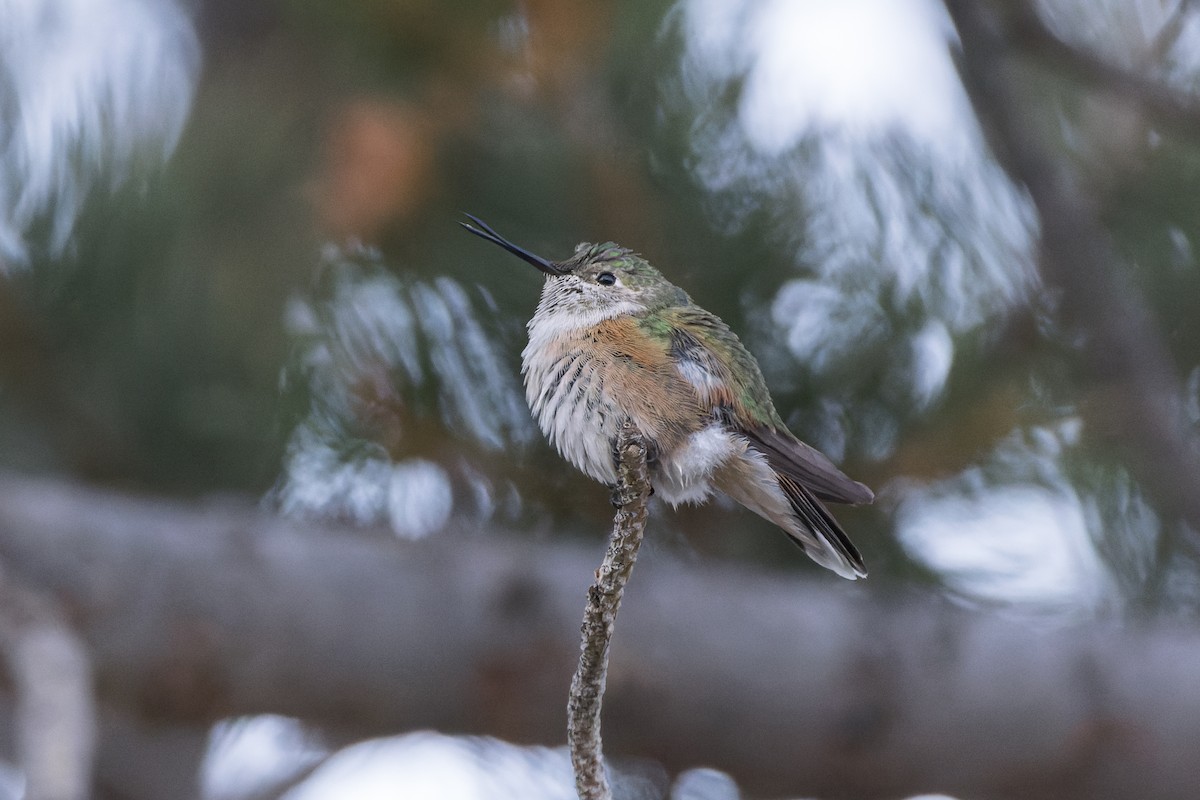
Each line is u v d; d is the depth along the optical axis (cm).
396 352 797
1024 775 841
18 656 581
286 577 798
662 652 823
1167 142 893
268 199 796
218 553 798
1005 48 898
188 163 795
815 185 817
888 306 795
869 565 852
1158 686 834
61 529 780
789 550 890
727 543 887
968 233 827
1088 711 830
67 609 770
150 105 810
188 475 865
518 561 820
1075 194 851
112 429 852
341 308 796
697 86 813
